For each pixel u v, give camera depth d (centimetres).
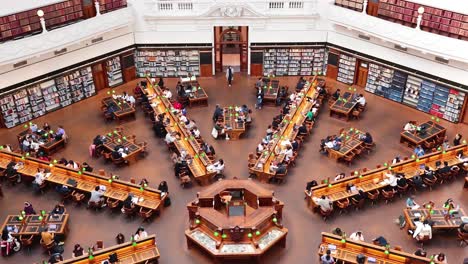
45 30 2566
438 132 2566
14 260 1895
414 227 1958
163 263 1889
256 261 1861
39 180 2197
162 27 3109
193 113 2886
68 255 1916
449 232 2014
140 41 3166
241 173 2375
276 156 2372
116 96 2905
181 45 3186
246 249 1836
